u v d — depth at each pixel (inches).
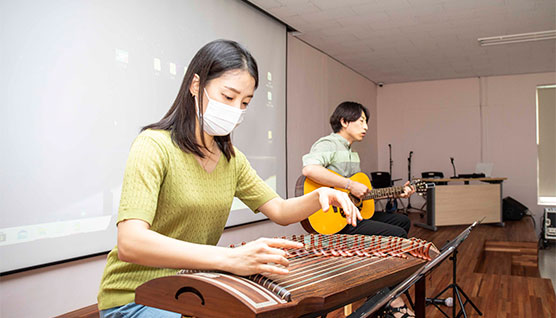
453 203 246.8
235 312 25.2
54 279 97.0
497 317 98.6
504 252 205.9
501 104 310.3
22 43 88.3
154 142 36.9
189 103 39.3
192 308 27.4
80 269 102.6
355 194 99.8
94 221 102.8
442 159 325.7
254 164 170.1
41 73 91.7
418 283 62.8
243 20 164.1
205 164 40.9
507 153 307.9
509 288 122.3
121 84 109.8
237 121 39.3
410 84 336.8
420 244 42.0
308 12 182.1
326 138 108.2
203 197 40.1
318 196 42.7
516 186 305.0
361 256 38.3
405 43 230.4
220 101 38.2
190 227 40.3
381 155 343.9
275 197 48.2
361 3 173.6
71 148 97.6
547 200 311.0
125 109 110.8
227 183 43.4
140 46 115.6
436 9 181.3
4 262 85.7
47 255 92.8
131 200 33.4
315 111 235.8
